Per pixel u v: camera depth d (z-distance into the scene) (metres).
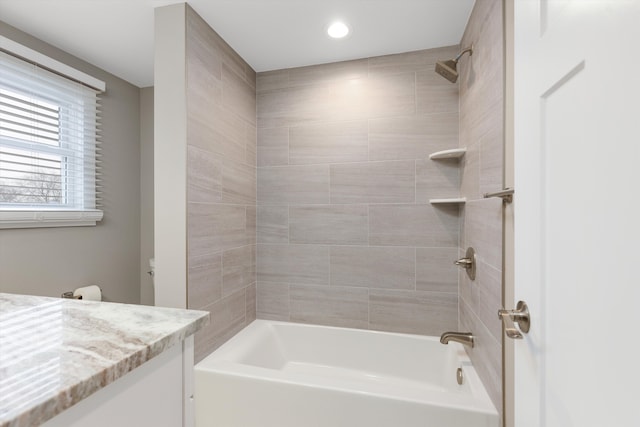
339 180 2.15
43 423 0.40
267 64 2.18
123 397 0.55
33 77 1.71
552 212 0.59
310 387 1.43
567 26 0.53
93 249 2.07
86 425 0.48
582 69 0.49
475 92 1.55
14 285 1.65
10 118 1.63
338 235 2.16
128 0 1.50
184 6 1.53
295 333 2.18
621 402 0.40
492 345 1.30
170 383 0.66
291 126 2.23
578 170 0.50
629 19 0.39
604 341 0.44
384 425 1.34
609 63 0.42
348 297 2.15
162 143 1.57
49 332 0.64
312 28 1.77
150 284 2.41
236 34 1.82
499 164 1.20
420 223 2.02
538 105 0.63
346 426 1.38
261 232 2.29
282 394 1.47
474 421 1.24
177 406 0.69
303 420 1.44
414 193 2.03
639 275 0.37
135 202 2.39
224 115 1.89
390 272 2.08
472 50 1.61
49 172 1.82
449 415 1.27
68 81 1.88
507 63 1.14
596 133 0.45
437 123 1.99
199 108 1.65
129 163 2.34
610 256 0.42
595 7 0.45
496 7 1.23
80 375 0.46
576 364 0.51
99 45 1.88
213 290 1.78
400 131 2.05
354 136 2.12
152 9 1.57
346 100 2.14
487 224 1.37
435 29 1.79
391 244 2.07
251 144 2.22
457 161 1.95
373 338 2.06
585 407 0.48
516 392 0.74
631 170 0.39
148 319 0.72
